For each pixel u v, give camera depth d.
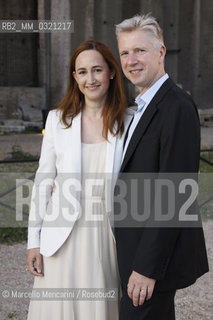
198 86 23.12
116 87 2.05
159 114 1.72
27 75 23.12
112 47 21.16
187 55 23.14
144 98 1.80
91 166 2.00
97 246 1.98
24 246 4.42
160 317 1.78
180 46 23.23
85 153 2.01
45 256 2.01
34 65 23.22
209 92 23.50
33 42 23.02
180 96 1.72
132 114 2.06
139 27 1.76
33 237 2.08
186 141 1.63
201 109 21.48
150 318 1.75
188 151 1.63
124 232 1.83
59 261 1.99
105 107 2.02
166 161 1.63
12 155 9.65
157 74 1.82
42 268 2.06
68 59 18.69
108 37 20.94
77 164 1.97
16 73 22.84
